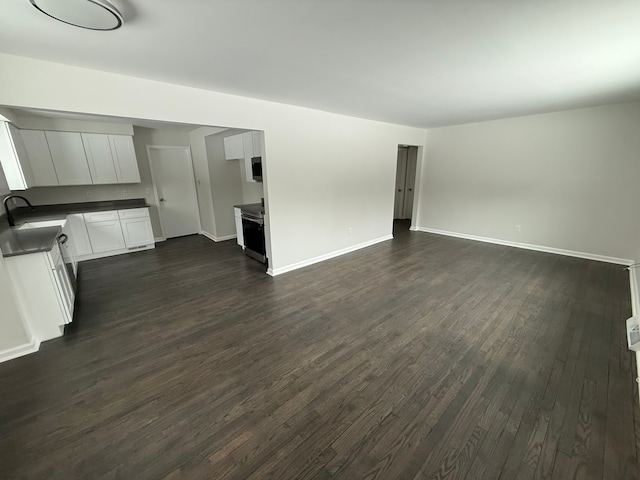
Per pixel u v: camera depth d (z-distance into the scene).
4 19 1.42
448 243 5.53
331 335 2.56
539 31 1.65
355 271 4.12
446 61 2.13
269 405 1.80
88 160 4.61
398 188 8.27
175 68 2.22
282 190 3.83
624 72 2.40
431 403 1.81
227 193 5.95
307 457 1.47
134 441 1.57
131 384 1.99
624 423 1.64
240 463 1.44
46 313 2.47
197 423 1.68
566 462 1.43
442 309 2.99
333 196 4.54
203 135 5.42
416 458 1.46
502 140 5.00
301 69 2.27
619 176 4.01
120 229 4.91
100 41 1.72
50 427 1.66
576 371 2.07
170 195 6.00
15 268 2.30
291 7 1.37
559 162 4.48
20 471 1.41
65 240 3.13
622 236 4.12
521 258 4.55
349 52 1.94
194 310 3.03
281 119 3.59
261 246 4.32
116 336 2.57
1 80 1.90
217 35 1.66
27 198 4.42
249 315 2.92
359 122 4.66
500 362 2.18
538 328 2.62
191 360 2.24
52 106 2.09
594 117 4.05
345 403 1.82
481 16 1.48
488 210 5.44
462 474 1.38
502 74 2.44
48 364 2.21
